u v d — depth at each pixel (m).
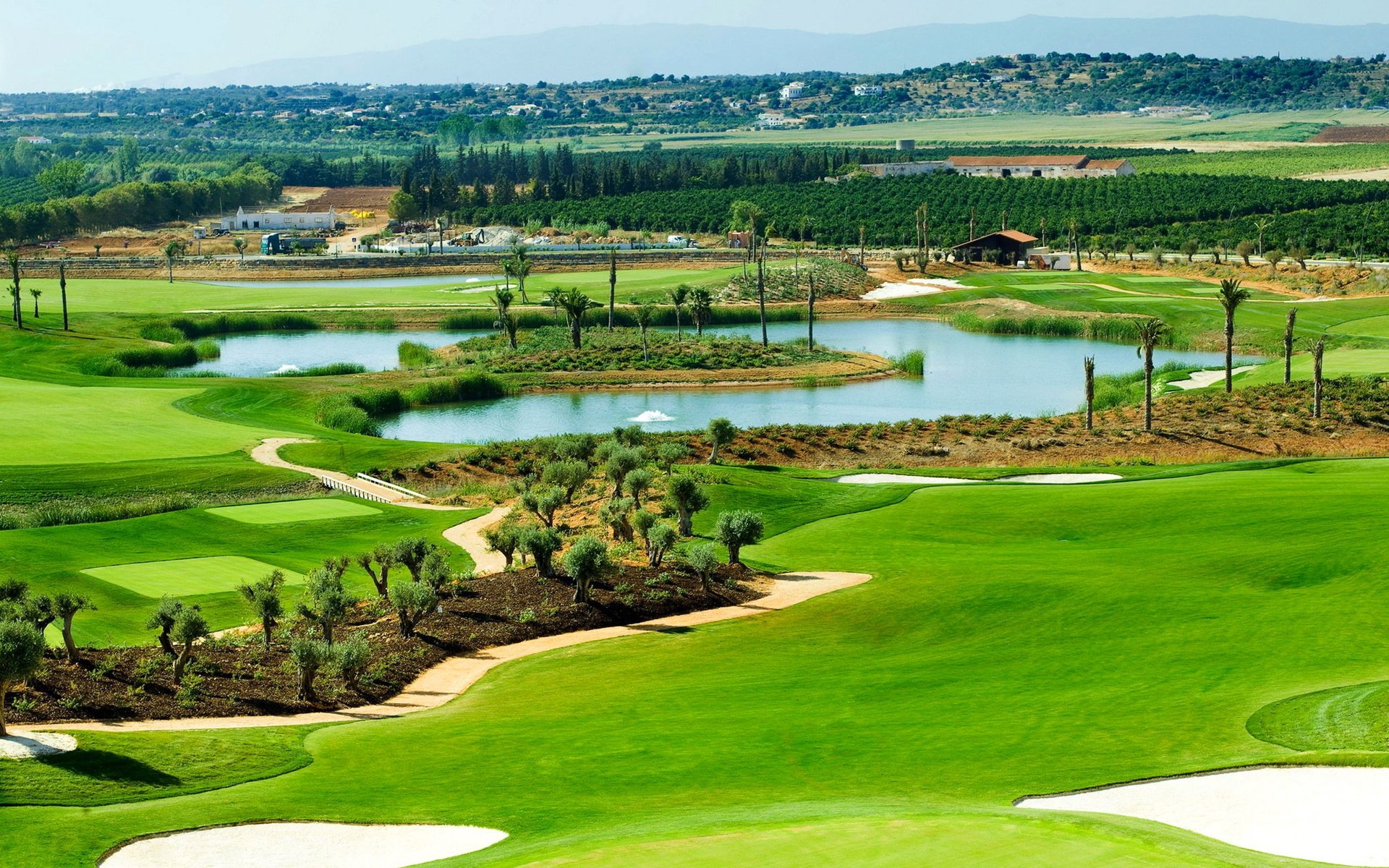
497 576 54.12
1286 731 33.84
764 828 27.31
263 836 28.70
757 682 41.38
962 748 34.06
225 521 68.19
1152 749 33.31
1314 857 26.27
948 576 53.69
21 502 73.25
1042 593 50.09
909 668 42.34
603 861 25.34
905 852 25.31
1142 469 79.56
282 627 48.06
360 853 27.83
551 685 42.06
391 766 33.53
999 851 25.34
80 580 55.66
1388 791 29.56
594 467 78.81
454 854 27.56
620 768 33.22
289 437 95.81
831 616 49.44
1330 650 41.38
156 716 37.47
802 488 73.75
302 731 36.72
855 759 33.56
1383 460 77.56
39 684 38.16
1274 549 54.75
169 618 41.47
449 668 44.84
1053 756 33.12
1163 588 50.00
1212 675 39.53
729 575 55.31
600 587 52.41
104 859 27.47
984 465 87.81
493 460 87.81
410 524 68.94
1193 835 27.08
